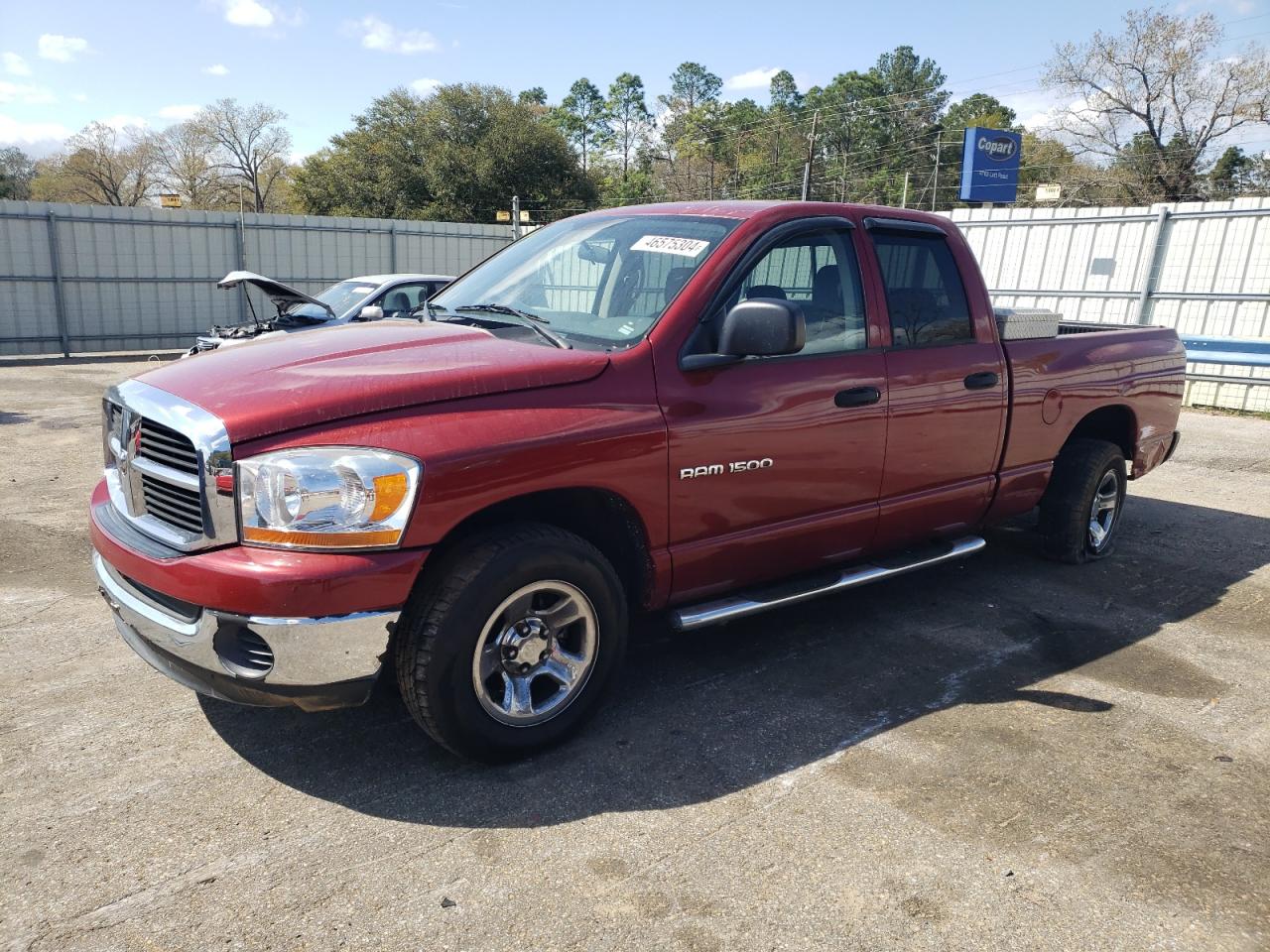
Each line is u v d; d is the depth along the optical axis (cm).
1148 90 4375
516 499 307
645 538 330
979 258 1531
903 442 405
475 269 440
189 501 278
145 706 351
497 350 317
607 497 320
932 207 8112
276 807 287
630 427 313
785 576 395
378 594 268
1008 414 455
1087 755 330
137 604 292
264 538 265
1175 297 1302
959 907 247
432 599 283
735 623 450
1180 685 392
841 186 9000
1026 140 6400
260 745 324
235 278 694
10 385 1325
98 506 333
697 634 435
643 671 393
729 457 342
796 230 374
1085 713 363
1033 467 484
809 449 367
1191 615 476
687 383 332
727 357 340
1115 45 4341
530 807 290
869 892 253
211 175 6384
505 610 295
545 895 249
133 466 298
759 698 370
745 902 248
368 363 303
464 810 288
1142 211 1320
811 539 383
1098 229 1372
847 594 496
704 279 343
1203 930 241
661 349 329
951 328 431
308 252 2044
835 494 384
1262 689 390
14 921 234
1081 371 498
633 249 375
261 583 259
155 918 237
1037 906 249
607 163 9681
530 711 311
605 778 307
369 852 266
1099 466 527
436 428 280
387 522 268
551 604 312
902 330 409
